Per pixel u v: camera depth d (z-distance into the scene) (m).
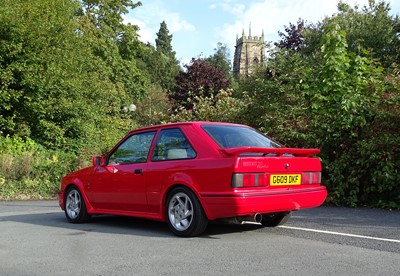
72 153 17.48
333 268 4.46
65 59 18.56
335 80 10.02
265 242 5.74
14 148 15.86
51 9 18.98
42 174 14.12
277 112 10.75
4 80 16.75
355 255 4.98
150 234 6.51
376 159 8.88
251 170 5.63
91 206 7.61
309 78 10.75
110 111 26.67
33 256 5.22
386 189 9.05
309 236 6.09
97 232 6.82
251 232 6.45
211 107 13.41
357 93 9.85
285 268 4.48
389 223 7.07
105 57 34.16
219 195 5.59
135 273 4.41
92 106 19.95
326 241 5.75
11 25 16.95
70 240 6.18
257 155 5.82
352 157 9.37
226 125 6.73
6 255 5.29
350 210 8.66
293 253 5.11
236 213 5.52
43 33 17.52
